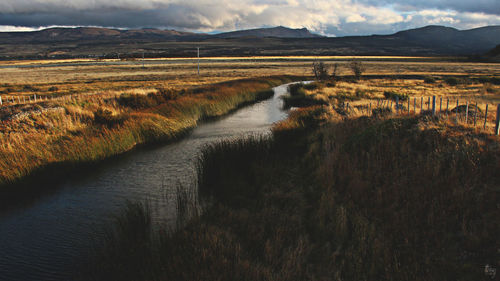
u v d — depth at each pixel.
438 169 7.46
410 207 6.68
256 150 12.27
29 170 11.16
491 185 6.60
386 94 28.38
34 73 92.38
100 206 9.05
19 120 15.55
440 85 42.78
